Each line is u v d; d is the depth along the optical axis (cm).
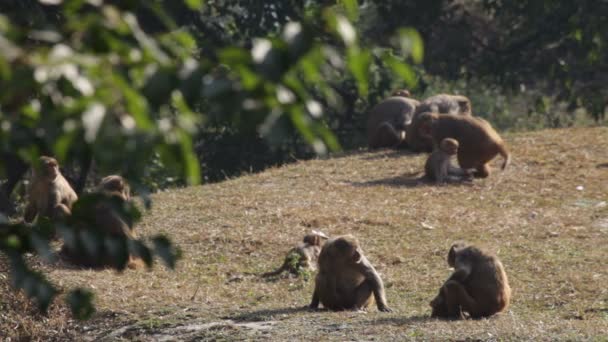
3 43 525
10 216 3127
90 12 580
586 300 2056
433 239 2647
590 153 3519
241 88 530
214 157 4594
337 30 534
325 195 3102
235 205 2988
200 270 2422
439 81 5969
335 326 1770
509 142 3722
